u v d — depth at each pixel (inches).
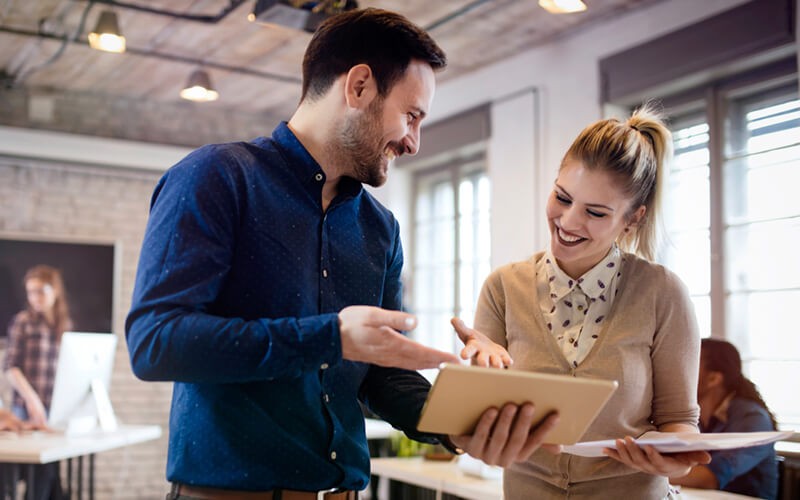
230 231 50.4
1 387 249.8
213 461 49.7
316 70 54.8
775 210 172.6
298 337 45.0
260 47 225.0
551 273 67.9
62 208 263.3
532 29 209.9
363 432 56.4
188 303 46.8
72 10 199.2
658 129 67.2
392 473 134.0
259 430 50.1
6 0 193.5
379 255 59.2
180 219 48.6
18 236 255.6
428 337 267.9
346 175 56.3
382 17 53.6
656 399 66.3
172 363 45.2
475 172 254.5
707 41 176.7
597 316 66.2
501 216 228.4
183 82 258.2
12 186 257.3
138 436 172.2
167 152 275.6
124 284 270.2
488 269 246.1
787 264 169.3
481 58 231.9
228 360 44.8
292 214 53.6
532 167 218.7
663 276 66.7
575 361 65.2
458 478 122.6
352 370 55.4
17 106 258.7
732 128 182.1
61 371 161.3
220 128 290.0
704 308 183.9
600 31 203.6
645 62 190.2
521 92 223.3
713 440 53.7
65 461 254.1
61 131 263.9
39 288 256.7
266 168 53.8
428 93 54.8
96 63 239.9
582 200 63.1
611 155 62.4
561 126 212.8
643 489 64.1
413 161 265.3
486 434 47.7
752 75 175.6
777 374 168.7
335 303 55.2
